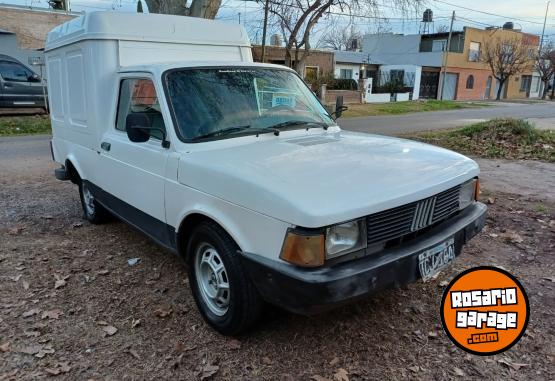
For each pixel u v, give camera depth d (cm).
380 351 304
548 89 5422
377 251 275
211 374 281
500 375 281
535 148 1011
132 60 445
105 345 312
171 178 342
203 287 337
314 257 248
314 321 338
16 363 293
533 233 507
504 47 4459
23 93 1627
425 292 378
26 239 505
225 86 389
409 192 279
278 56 2941
